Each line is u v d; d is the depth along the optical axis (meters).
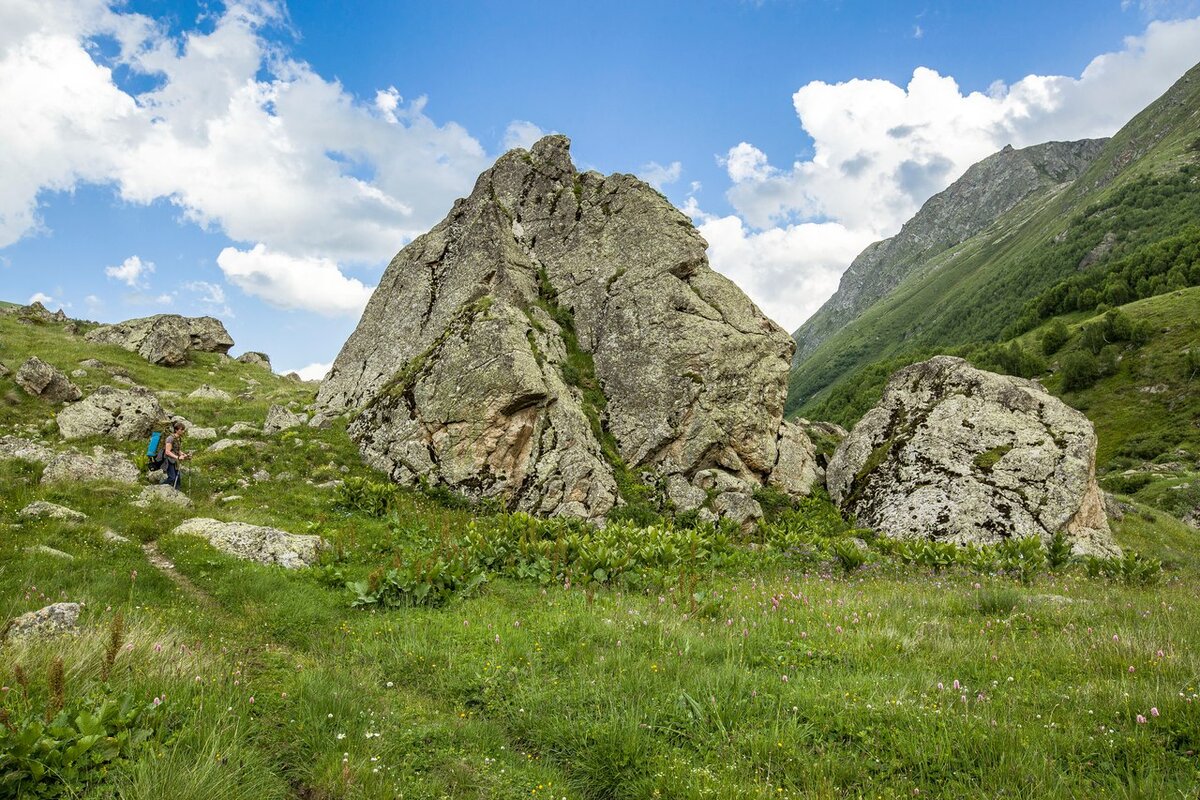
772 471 30.66
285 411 32.19
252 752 6.34
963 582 17.14
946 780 6.30
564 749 7.32
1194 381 111.12
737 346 31.67
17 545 13.24
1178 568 29.67
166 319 53.47
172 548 15.39
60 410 30.11
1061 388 134.12
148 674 7.48
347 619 12.38
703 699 8.12
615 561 16.02
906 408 32.12
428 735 7.48
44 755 5.46
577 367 33.25
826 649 10.09
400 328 37.66
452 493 26.70
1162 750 6.38
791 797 6.06
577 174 43.09
